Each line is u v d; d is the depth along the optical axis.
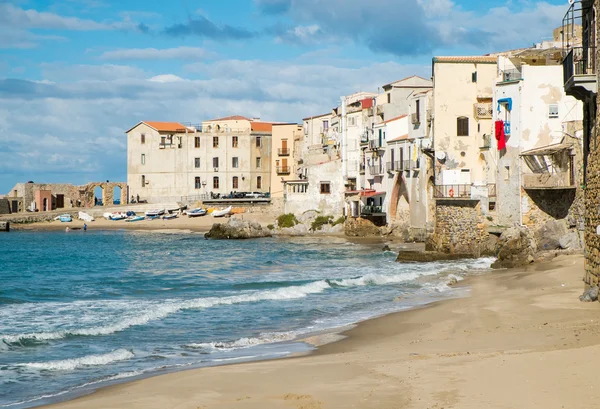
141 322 35.31
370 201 101.19
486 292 41.78
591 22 31.70
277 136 149.25
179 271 66.25
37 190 151.75
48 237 121.44
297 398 18.84
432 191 80.94
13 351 28.75
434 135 76.75
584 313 29.67
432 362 21.64
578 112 63.66
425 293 43.81
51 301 45.19
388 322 33.00
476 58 76.56
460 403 16.91
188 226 134.75
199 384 21.09
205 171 151.12
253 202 138.25
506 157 65.19
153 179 154.38
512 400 16.75
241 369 22.95
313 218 113.25
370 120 109.75
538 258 56.16
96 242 109.56
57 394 21.38
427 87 105.56
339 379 20.72
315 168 113.94
